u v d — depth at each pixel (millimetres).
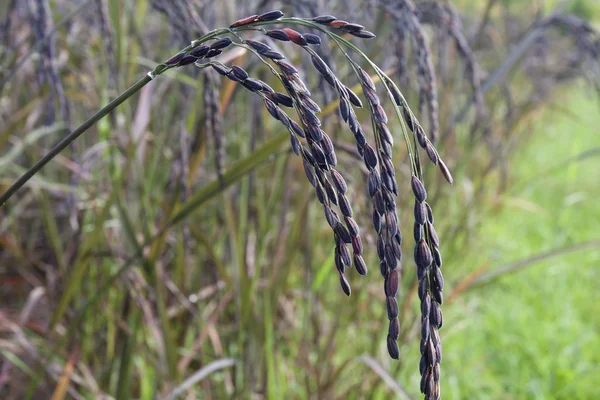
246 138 983
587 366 1303
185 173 732
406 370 1151
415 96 1051
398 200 1111
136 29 945
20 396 1062
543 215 2141
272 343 913
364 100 961
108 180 1007
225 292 990
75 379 919
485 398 1217
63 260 977
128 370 865
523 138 2619
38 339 981
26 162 1173
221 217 1021
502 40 1746
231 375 963
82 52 1111
